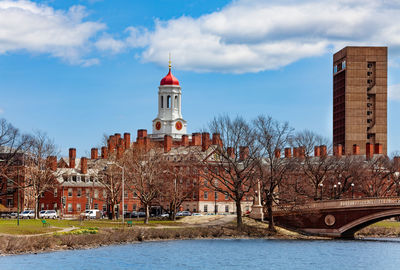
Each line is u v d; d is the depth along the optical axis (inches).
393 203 4781.0
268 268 3408.0
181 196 6240.2
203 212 7588.6
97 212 6569.9
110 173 6038.4
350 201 5044.3
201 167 5802.2
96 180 7785.4
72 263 3339.1
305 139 6727.4
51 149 6427.2
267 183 5605.3
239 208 5369.1
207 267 3388.3
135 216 7278.5
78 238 4099.4
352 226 5054.1
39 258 3476.9
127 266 3321.9
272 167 5433.1
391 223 6688.0
